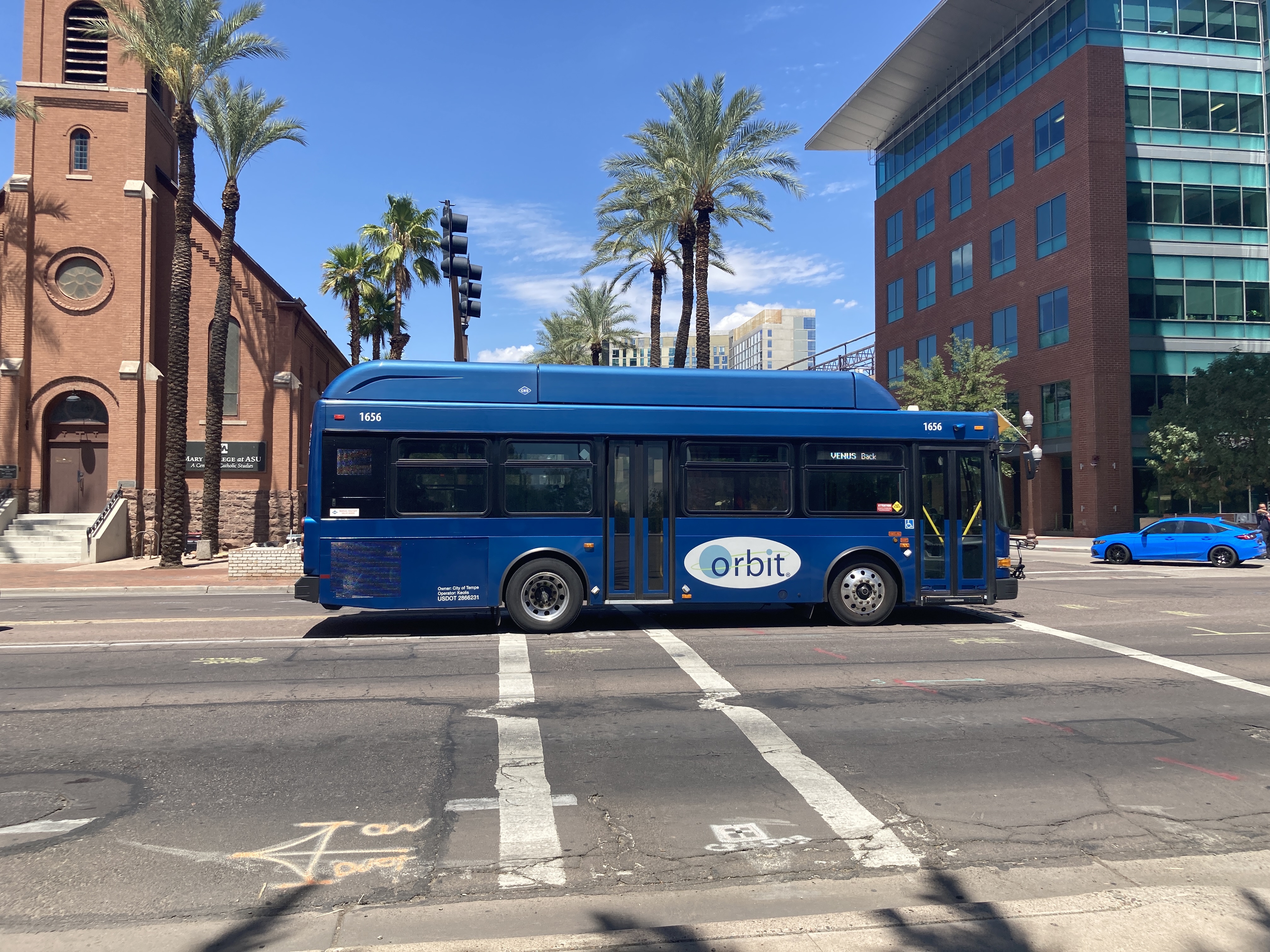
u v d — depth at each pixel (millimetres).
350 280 37250
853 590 12508
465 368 11898
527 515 11797
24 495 26781
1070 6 39500
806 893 4043
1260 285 39094
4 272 27031
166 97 30125
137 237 27578
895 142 56438
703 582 12109
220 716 7238
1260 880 4203
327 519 11438
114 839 4656
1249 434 33000
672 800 5289
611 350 53344
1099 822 4961
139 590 18484
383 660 9766
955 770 5867
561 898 3994
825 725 6980
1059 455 41375
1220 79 39281
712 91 27375
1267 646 10844
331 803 5211
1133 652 10414
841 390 12719
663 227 32312
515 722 7051
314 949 3498
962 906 3752
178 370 23438
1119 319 37625
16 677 8852
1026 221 42406
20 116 26969
